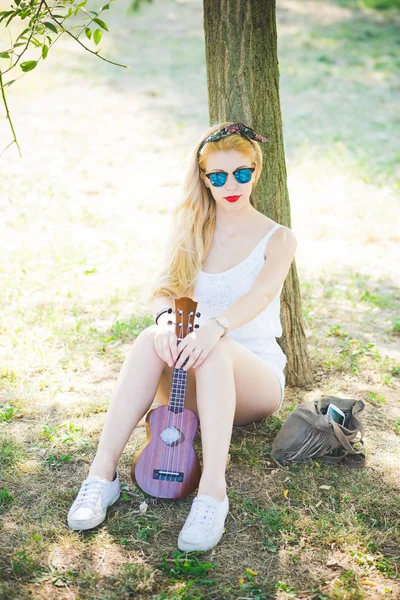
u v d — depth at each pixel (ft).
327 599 8.96
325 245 23.90
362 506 10.76
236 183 11.25
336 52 49.96
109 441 10.50
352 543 9.95
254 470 11.57
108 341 16.07
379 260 22.70
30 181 27.86
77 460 11.78
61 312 17.52
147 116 36.91
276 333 12.03
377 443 12.55
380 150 33.88
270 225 11.84
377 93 42.75
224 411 10.18
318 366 15.33
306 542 9.98
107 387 14.23
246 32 12.75
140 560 9.53
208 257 11.95
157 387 10.75
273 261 11.55
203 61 46.29
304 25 55.67
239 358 10.79
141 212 26.08
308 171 30.89
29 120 34.94
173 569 9.32
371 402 13.94
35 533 9.95
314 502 10.85
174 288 11.91
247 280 11.67
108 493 10.36
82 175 29.22
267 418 13.12
